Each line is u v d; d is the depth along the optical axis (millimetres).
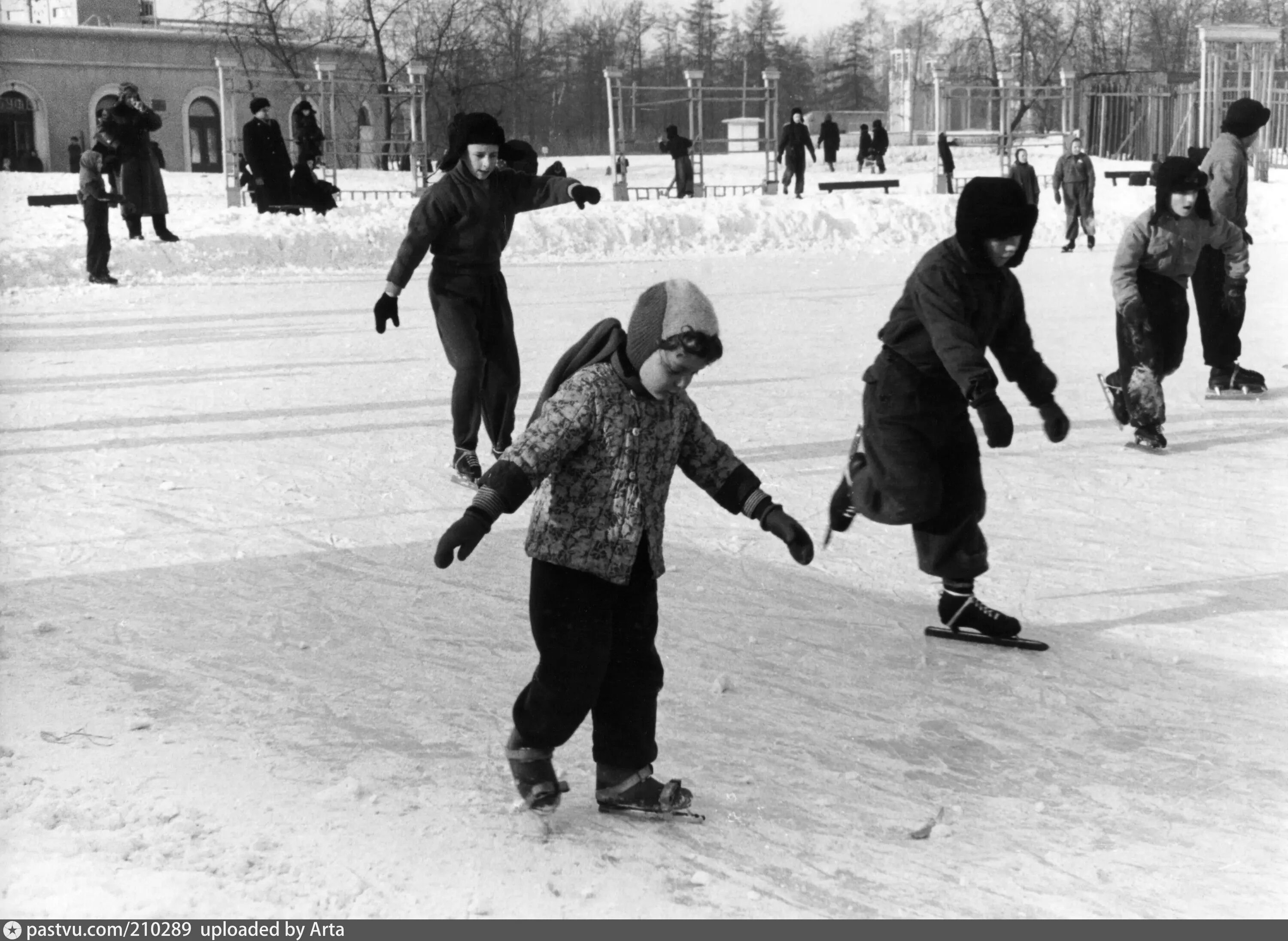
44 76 58031
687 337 4090
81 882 3697
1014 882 4043
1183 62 80750
